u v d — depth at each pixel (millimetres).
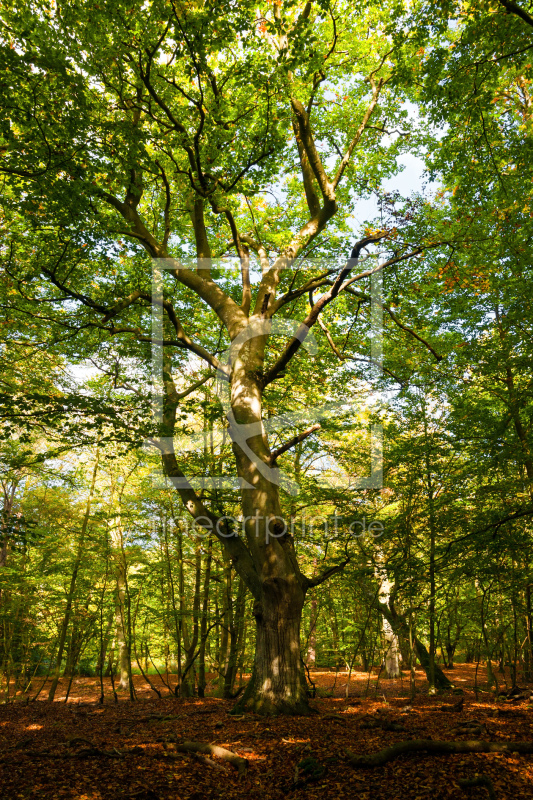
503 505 11195
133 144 9453
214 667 16875
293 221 16656
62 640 14445
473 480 12289
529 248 11430
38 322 12727
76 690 18562
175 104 11953
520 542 10508
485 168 11250
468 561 10992
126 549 14602
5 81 8156
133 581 15500
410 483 12031
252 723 8250
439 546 12391
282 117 11000
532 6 9047
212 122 10711
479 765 5750
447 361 13570
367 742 6938
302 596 9648
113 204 11703
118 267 14914
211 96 11586
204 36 9312
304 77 11984
